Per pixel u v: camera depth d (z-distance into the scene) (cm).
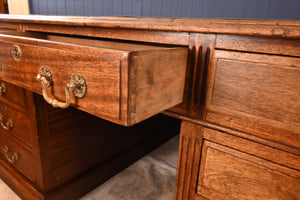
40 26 84
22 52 57
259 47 46
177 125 173
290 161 48
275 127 48
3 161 115
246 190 56
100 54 41
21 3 172
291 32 40
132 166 133
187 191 67
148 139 145
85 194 109
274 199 53
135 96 40
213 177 60
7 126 100
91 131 105
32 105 81
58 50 48
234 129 53
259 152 52
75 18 73
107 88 41
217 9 95
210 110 55
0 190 110
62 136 93
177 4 105
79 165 104
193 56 54
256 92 48
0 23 104
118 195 110
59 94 51
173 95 52
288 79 44
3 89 95
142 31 60
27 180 100
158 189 115
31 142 89
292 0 79
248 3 87
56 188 96
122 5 125
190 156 63
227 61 50
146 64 41
